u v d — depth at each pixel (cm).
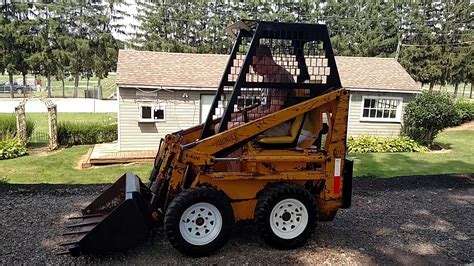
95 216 435
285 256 400
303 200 408
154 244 418
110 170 1082
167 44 3997
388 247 433
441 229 496
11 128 1427
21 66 3712
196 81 1362
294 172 409
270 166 405
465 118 2198
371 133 1491
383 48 3584
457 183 747
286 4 4091
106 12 4209
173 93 1345
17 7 3800
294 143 417
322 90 412
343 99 405
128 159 1216
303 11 4056
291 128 417
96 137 1543
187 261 385
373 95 1461
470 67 3281
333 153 414
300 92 414
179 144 395
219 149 391
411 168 1054
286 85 402
